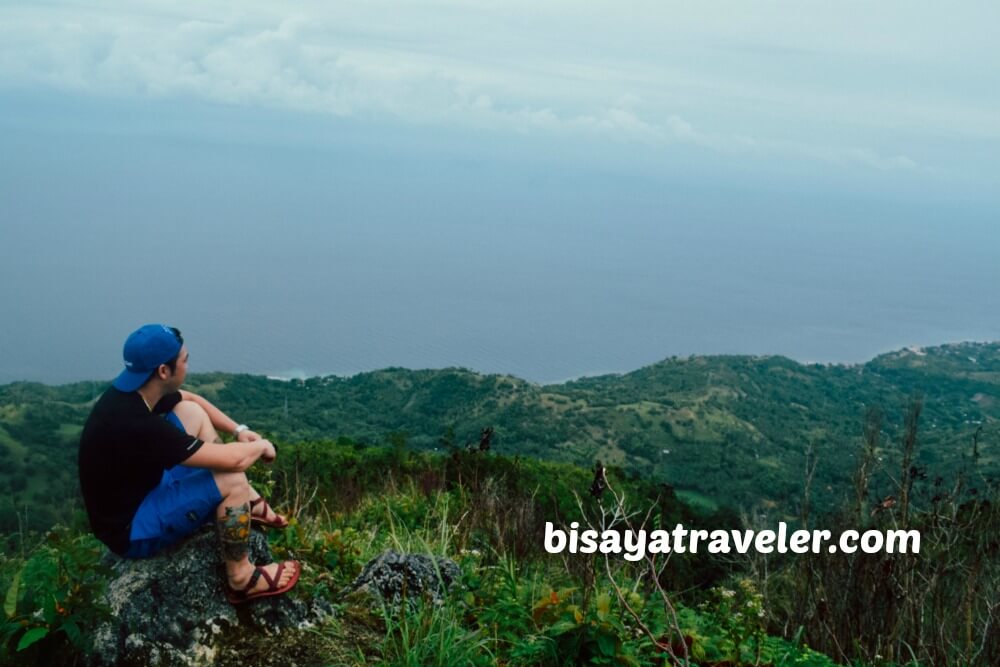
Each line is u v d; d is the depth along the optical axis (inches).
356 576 196.7
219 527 151.3
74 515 161.3
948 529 203.9
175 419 156.4
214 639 148.8
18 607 135.9
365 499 335.6
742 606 182.7
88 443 145.7
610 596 173.8
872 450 212.8
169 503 149.2
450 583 188.4
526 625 169.3
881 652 195.9
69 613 135.3
